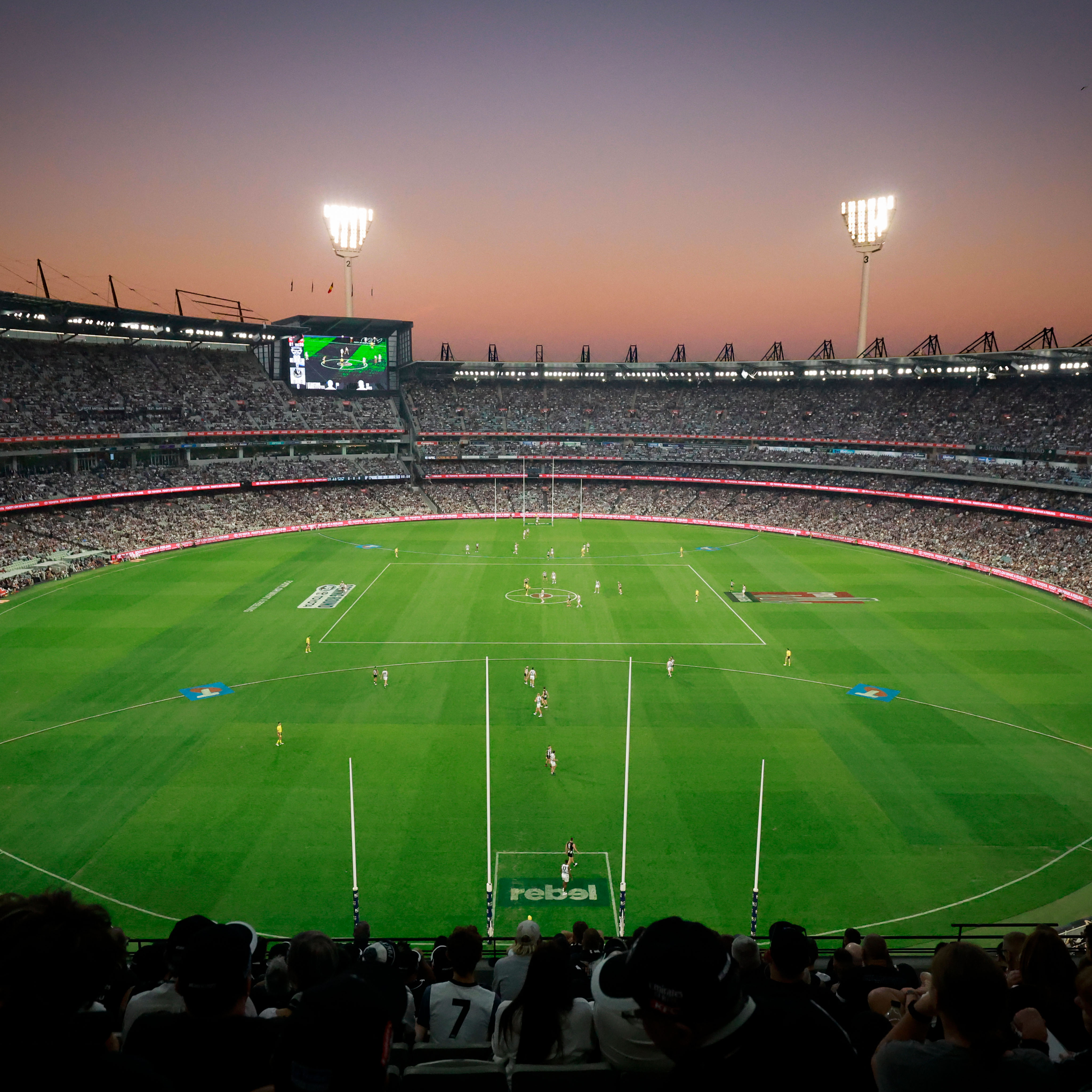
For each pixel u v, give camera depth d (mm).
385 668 62250
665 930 4324
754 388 155250
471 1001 10000
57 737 49156
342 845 37969
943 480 120438
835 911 33531
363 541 116312
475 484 150375
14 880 34906
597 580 93562
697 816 40781
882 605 82875
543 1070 6281
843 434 136875
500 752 47781
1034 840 38719
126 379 124062
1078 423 112812
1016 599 85312
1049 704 55719
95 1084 3887
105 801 41656
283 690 57312
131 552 101438
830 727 51594
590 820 40344
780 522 129125
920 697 56844
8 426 102062
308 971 8227
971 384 131875
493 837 38750
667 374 154625
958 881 35562
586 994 10609
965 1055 4609
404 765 45969
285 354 141500
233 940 5387
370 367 147125
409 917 33031
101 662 62812
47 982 4012
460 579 93375
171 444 121062
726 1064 4078
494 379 162875
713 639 70688
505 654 66000
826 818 40625
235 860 36625
